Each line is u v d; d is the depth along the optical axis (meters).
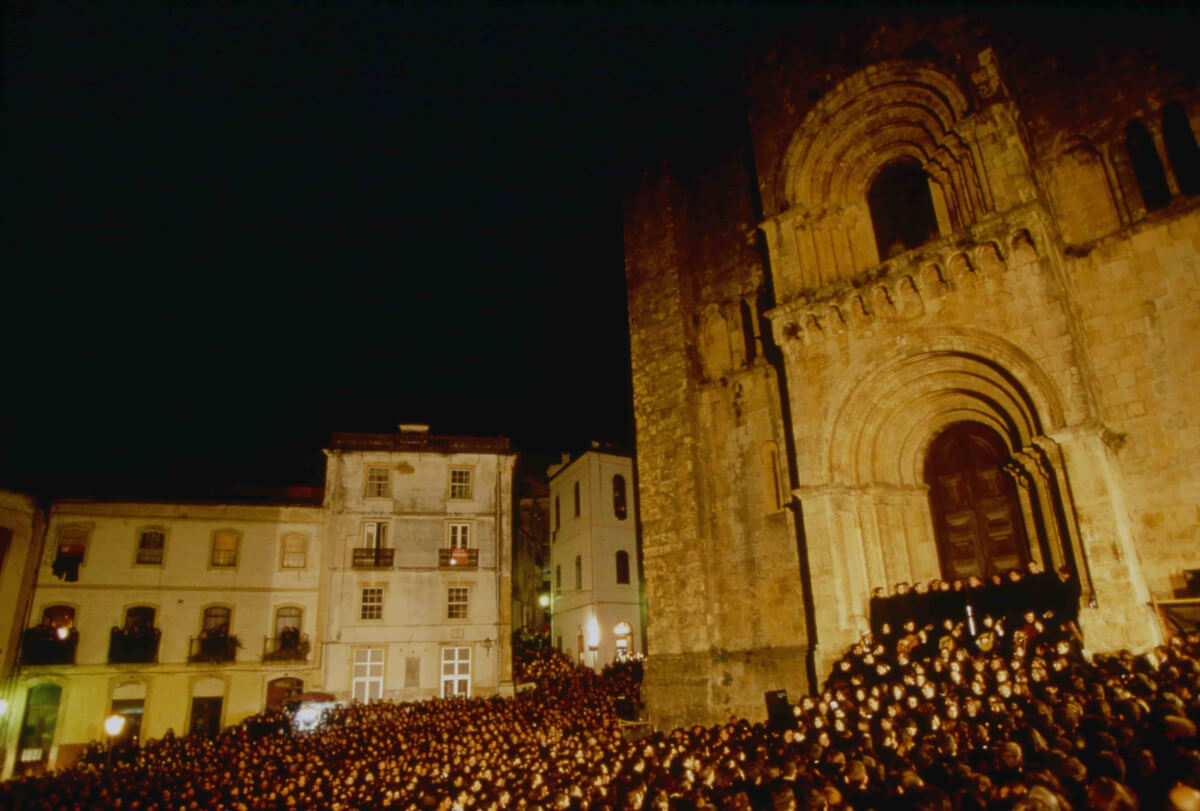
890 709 12.55
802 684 19.95
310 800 17.20
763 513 22.33
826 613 18.61
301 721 30.08
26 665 33.19
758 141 23.50
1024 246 17.03
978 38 19.47
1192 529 15.17
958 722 10.74
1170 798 4.31
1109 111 18.12
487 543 40.97
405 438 42.00
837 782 9.06
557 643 50.88
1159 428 15.93
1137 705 8.92
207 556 37.38
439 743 22.19
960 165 18.80
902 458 20.06
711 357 25.22
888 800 7.47
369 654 37.97
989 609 16.17
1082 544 14.98
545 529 61.19
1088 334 17.16
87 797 20.20
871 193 21.75
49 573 34.84
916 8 20.84
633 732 21.95
